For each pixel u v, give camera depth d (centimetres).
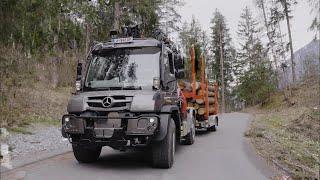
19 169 852
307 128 2225
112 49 953
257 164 961
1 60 1992
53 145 1214
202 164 949
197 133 1731
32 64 2436
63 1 2184
